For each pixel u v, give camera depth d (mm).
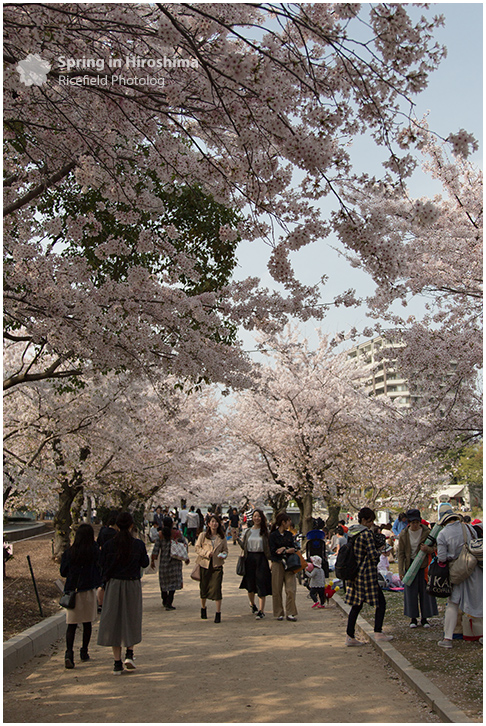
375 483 22141
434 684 5281
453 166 10336
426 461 11070
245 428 22438
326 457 21172
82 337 7066
